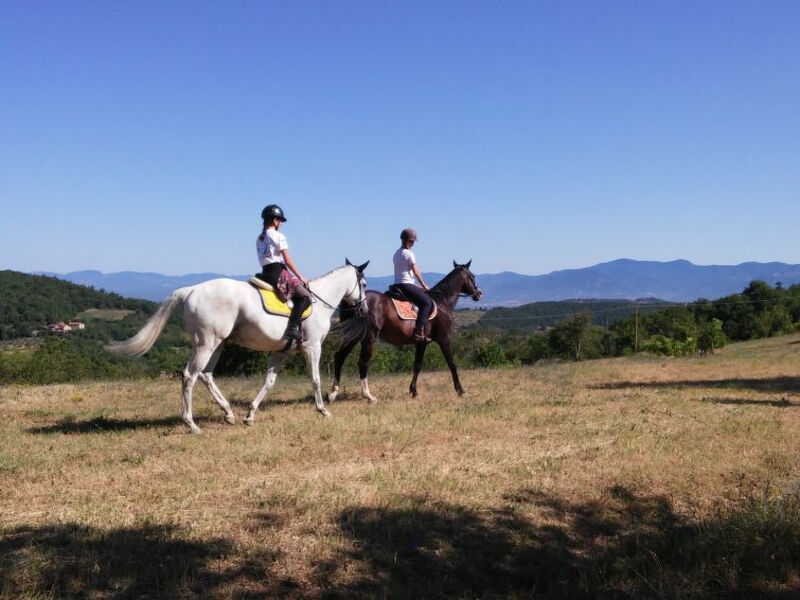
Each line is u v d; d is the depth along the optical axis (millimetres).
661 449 8492
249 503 6082
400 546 5410
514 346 69562
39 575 4539
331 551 5199
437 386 15430
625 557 5465
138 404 12641
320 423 9789
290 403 12328
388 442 8664
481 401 12586
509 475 7328
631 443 8758
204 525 5512
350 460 7805
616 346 68812
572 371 20438
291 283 9477
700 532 5875
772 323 70750
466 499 6461
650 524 6215
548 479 7188
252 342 9320
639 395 13797
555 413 11109
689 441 8945
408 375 18812
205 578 4715
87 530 5266
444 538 5645
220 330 8953
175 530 5363
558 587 5027
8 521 5473
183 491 6375
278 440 8664
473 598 4852
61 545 5035
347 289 10961
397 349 39250
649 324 71062
